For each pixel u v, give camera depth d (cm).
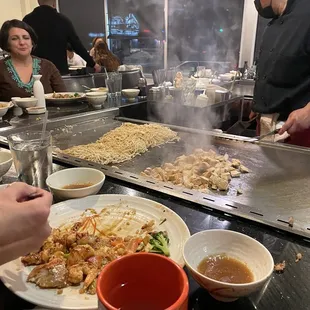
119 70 344
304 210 96
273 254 71
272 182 117
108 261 65
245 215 85
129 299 49
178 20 516
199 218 86
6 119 193
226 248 66
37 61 283
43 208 54
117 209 87
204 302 58
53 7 340
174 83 270
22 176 103
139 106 234
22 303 57
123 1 534
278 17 228
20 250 53
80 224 81
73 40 356
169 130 178
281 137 181
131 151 148
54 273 60
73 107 225
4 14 449
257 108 244
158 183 105
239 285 52
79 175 102
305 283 61
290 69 214
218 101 252
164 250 68
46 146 105
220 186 110
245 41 474
